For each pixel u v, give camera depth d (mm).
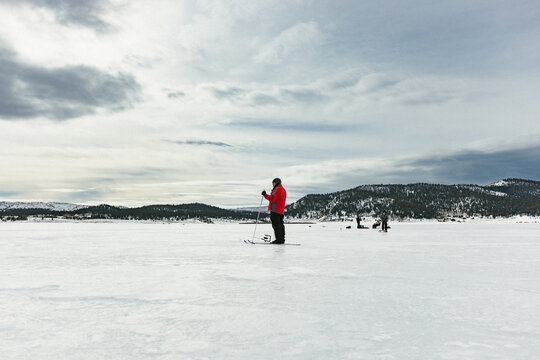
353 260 7207
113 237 17234
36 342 2508
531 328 2777
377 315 3156
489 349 2336
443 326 2832
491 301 3674
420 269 5938
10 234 21438
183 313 3240
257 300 3730
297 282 4750
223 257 7754
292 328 2799
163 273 5500
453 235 20281
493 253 8883
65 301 3709
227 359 2195
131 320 3023
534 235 20234
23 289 4305
